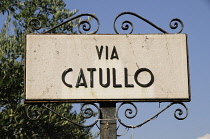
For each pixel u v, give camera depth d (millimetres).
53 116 11836
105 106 4219
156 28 4398
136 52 4301
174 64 4309
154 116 4227
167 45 4348
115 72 4238
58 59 4262
